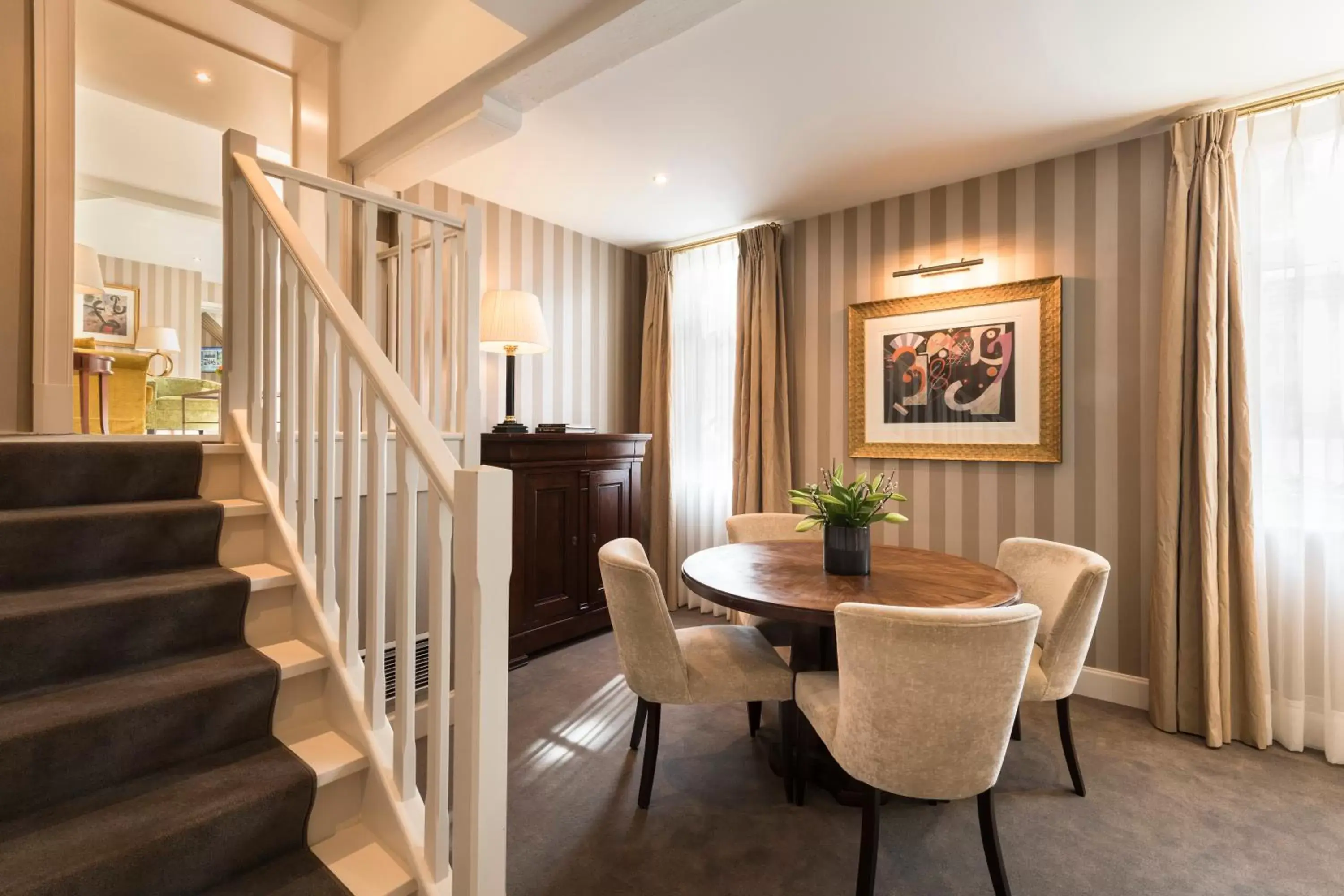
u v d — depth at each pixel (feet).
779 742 7.88
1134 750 7.74
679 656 6.24
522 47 6.75
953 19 6.55
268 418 5.98
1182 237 8.36
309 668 5.02
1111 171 9.38
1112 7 6.33
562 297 13.37
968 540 10.71
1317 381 7.85
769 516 10.41
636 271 15.26
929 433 11.03
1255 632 7.84
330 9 8.70
